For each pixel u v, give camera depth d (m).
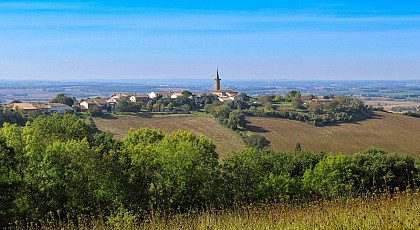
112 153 30.95
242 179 35.44
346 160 39.94
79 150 29.64
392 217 7.26
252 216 10.04
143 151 32.50
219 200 32.31
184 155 33.75
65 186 28.61
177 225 11.44
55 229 14.15
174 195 32.94
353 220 7.51
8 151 28.02
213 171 35.00
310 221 7.97
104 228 14.94
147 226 13.27
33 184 27.66
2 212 23.72
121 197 29.67
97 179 29.52
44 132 38.25
